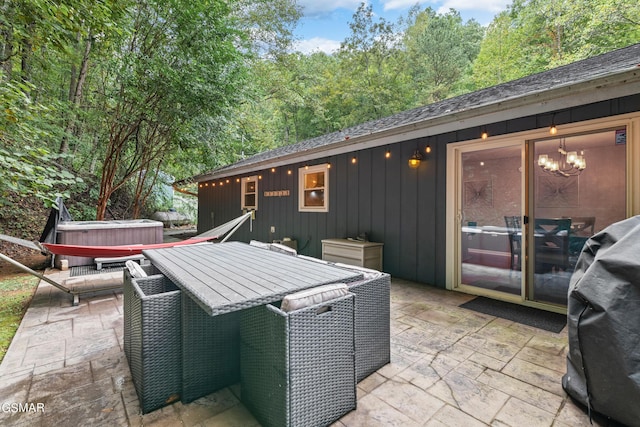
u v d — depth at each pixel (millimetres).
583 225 2867
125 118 6738
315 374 1370
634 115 2551
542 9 12812
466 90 16938
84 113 7020
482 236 3590
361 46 18578
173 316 1600
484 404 1588
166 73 6098
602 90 2467
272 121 19953
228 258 2354
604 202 2752
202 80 6480
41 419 1463
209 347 1684
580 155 2883
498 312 2961
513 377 1838
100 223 4992
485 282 3557
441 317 2832
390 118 5898
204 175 9523
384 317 1974
